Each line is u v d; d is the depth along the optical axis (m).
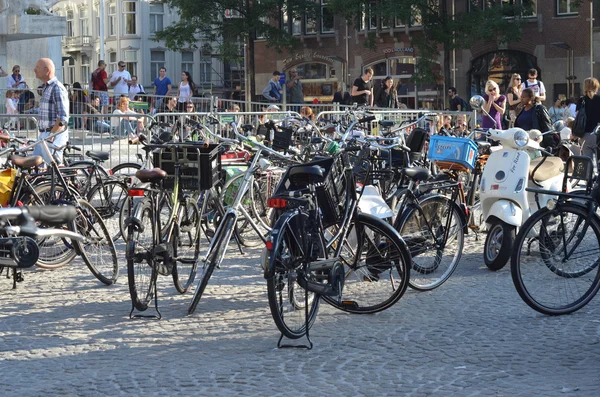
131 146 16.83
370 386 6.04
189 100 24.59
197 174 8.41
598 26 42.25
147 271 8.12
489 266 10.05
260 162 9.03
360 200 8.47
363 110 16.50
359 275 8.05
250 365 6.57
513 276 7.85
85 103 25.12
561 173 10.61
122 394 5.95
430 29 40.91
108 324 7.84
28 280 9.78
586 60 42.78
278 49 46.03
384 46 48.62
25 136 16.27
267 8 44.75
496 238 10.06
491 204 10.17
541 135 11.48
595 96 18.16
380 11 39.88
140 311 8.19
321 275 7.24
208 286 9.43
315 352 6.90
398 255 7.99
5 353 6.97
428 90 46.84
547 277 7.96
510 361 6.57
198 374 6.36
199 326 7.76
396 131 12.91
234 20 45.12
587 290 8.08
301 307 7.25
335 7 40.97
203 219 10.00
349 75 50.25
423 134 11.60
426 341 7.16
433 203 9.12
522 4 43.03
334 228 7.74
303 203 7.13
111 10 68.25
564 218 7.98
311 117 18.62
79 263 10.76
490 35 39.91
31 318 8.09
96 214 9.39
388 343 7.12
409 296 8.85
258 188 11.30
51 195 9.79
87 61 71.12
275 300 6.92
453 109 33.59
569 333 7.36
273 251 6.88
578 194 8.10
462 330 7.50
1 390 6.07
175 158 8.45
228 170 10.87
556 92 43.69
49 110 12.93
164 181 8.46
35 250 3.93
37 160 9.51
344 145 10.58
